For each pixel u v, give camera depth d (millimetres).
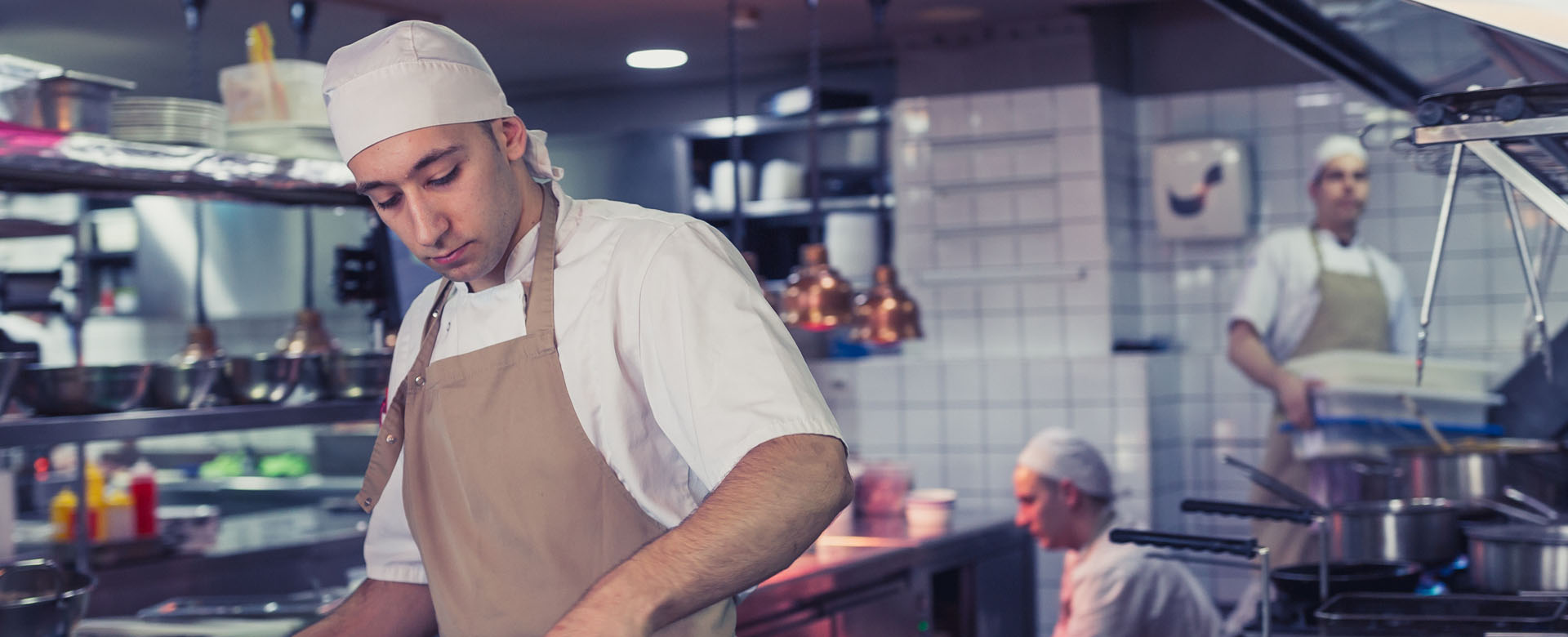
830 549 3523
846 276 5453
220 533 4289
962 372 5211
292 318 6637
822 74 5492
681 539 1254
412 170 1358
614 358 1441
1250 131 5266
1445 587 2564
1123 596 2842
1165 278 5402
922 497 4047
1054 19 5062
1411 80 2912
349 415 3039
